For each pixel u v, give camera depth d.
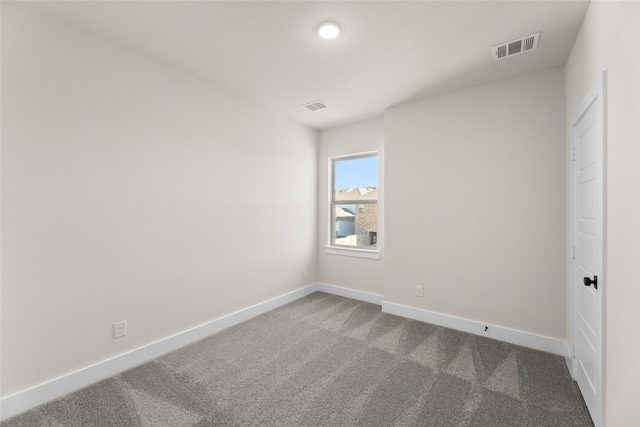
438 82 2.70
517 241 2.55
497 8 1.72
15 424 1.57
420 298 3.09
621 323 1.19
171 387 1.91
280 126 3.59
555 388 1.88
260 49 2.18
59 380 1.81
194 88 2.62
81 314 1.93
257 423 1.58
